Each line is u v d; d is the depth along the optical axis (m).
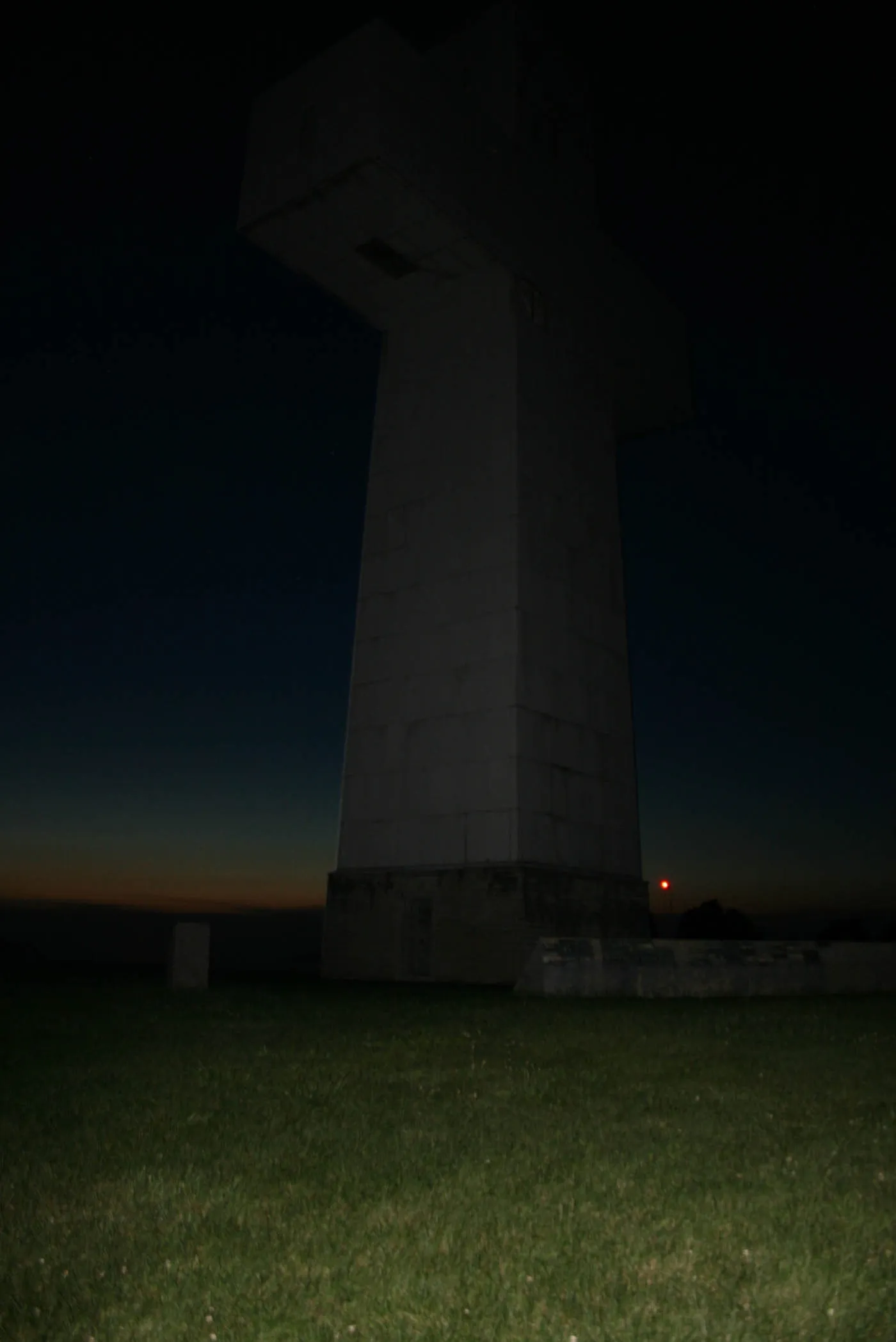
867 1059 10.75
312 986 19.94
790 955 18.97
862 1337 4.37
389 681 25.62
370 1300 4.66
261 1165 6.66
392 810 24.66
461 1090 9.02
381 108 23.72
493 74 29.14
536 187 28.22
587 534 26.78
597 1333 4.34
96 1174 6.46
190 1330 4.39
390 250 26.44
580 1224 5.57
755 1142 7.29
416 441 27.11
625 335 30.53
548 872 22.72
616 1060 10.64
